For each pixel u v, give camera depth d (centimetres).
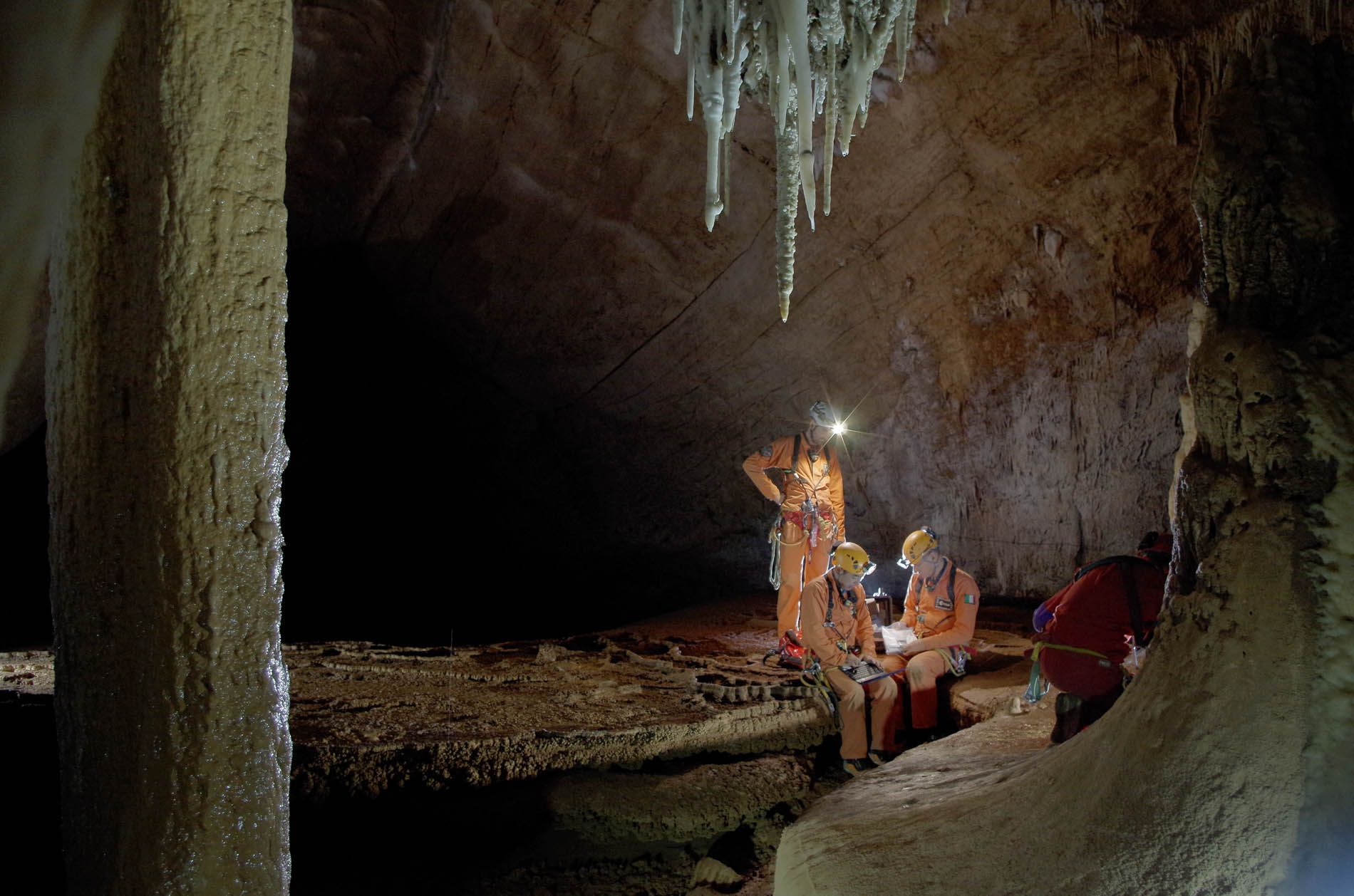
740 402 939
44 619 960
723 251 840
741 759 484
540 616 1070
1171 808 220
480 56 793
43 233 167
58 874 287
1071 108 630
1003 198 705
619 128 797
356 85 853
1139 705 246
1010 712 442
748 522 977
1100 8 583
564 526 1088
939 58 652
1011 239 719
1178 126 595
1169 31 572
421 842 404
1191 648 238
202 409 197
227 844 198
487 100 822
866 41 434
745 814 443
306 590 1177
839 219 778
